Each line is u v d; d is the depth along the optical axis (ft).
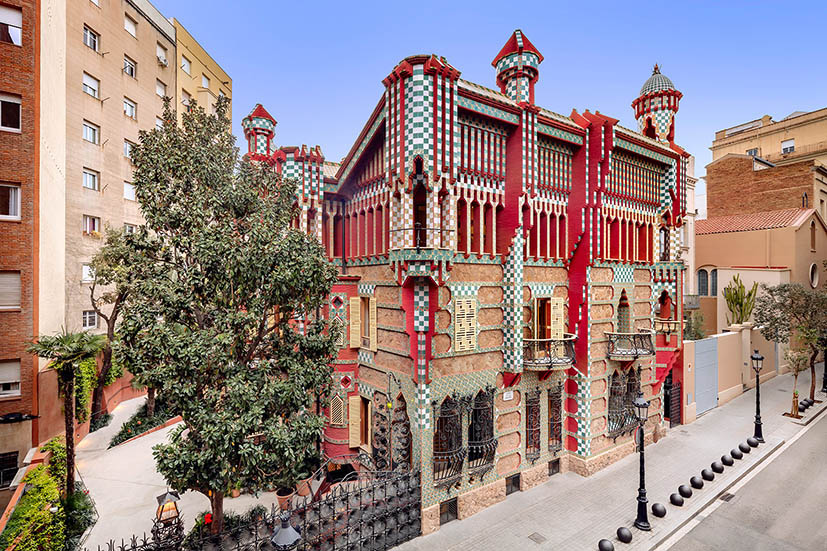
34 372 57.11
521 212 49.29
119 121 89.92
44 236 59.93
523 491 52.26
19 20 58.85
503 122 48.62
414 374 44.11
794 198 132.16
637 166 66.03
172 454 31.96
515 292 49.06
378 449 51.78
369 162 54.49
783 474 58.03
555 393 56.08
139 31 98.27
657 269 69.15
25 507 39.06
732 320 109.09
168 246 39.19
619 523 45.83
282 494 48.65
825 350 87.97
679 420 76.89
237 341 35.37
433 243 41.98
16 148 57.72
